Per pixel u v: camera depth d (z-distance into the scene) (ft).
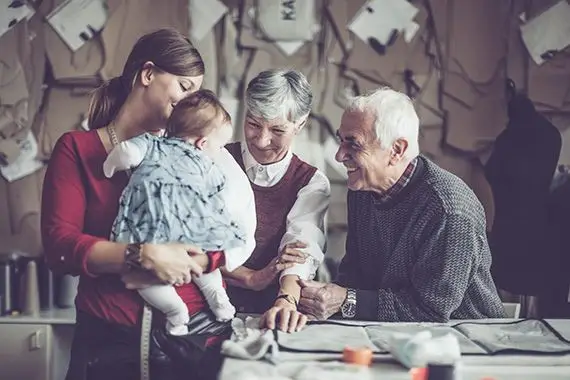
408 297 7.89
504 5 12.23
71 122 12.46
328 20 12.34
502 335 6.84
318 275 12.10
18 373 11.57
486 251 8.13
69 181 7.13
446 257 7.77
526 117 12.18
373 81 12.34
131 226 7.04
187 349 6.97
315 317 7.95
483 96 12.25
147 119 7.50
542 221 11.91
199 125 7.37
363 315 7.93
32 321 11.52
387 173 7.98
